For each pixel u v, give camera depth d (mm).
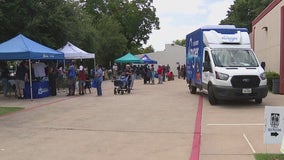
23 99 19953
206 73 17188
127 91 24281
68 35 29219
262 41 27859
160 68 36500
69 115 13797
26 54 18953
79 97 21000
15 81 21000
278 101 17141
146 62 47562
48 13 27625
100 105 16859
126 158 7688
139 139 9477
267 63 25828
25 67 20281
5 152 8297
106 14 64438
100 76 22000
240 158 7445
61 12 27953
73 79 22203
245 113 13594
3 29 26219
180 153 8008
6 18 25500
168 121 12133
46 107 16312
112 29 56688
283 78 20141
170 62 66875
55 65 25297
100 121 12320
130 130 10680
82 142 9219
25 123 12102
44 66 21984
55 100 19328
